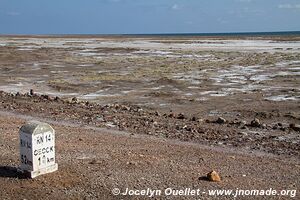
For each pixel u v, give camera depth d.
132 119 15.22
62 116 15.48
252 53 58.03
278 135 13.38
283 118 17.55
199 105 21.11
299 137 13.12
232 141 12.19
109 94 24.98
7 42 106.94
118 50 69.00
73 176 8.30
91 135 12.34
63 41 120.38
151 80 30.45
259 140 12.46
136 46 83.69
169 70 37.12
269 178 8.51
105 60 48.47
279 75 32.78
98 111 16.81
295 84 28.14
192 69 37.78
